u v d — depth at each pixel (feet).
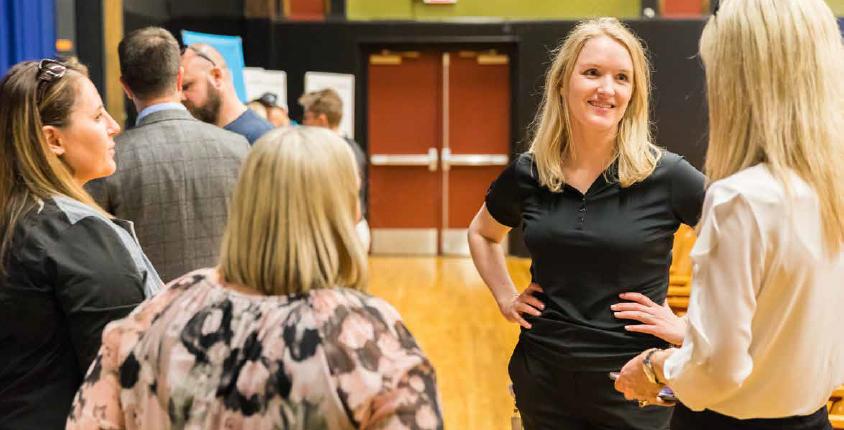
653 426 7.30
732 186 4.94
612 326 7.27
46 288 5.95
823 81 5.02
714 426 5.33
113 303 5.97
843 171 4.99
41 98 6.50
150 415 4.69
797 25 5.00
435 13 35.96
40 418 6.00
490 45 35.58
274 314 4.60
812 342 5.07
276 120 20.39
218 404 4.54
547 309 7.52
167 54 8.63
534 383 7.57
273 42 35.09
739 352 4.85
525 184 7.74
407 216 36.91
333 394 4.46
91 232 6.09
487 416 15.70
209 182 8.57
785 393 5.12
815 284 4.98
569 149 7.64
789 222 4.89
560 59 7.58
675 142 34.40
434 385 4.66
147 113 8.64
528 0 35.73
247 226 4.71
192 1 29.81
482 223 8.50
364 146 35.99
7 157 6.32
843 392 8.30
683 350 5.14
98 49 22.66
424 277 31.09
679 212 7.32
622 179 7.27
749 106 5.09
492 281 8.37
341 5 35.78
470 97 36.22
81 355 5.95
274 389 4.49
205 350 4.62
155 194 8.35
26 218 6.15
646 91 7.50
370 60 36.01
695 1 34.86
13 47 19.01
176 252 8.45
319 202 4.69
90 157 6.77
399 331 4.70
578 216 7.39
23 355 6.06
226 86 11.45
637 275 7.30
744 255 4.84
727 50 5.15
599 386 7.29
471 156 36.47
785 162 4.97
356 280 4.81
